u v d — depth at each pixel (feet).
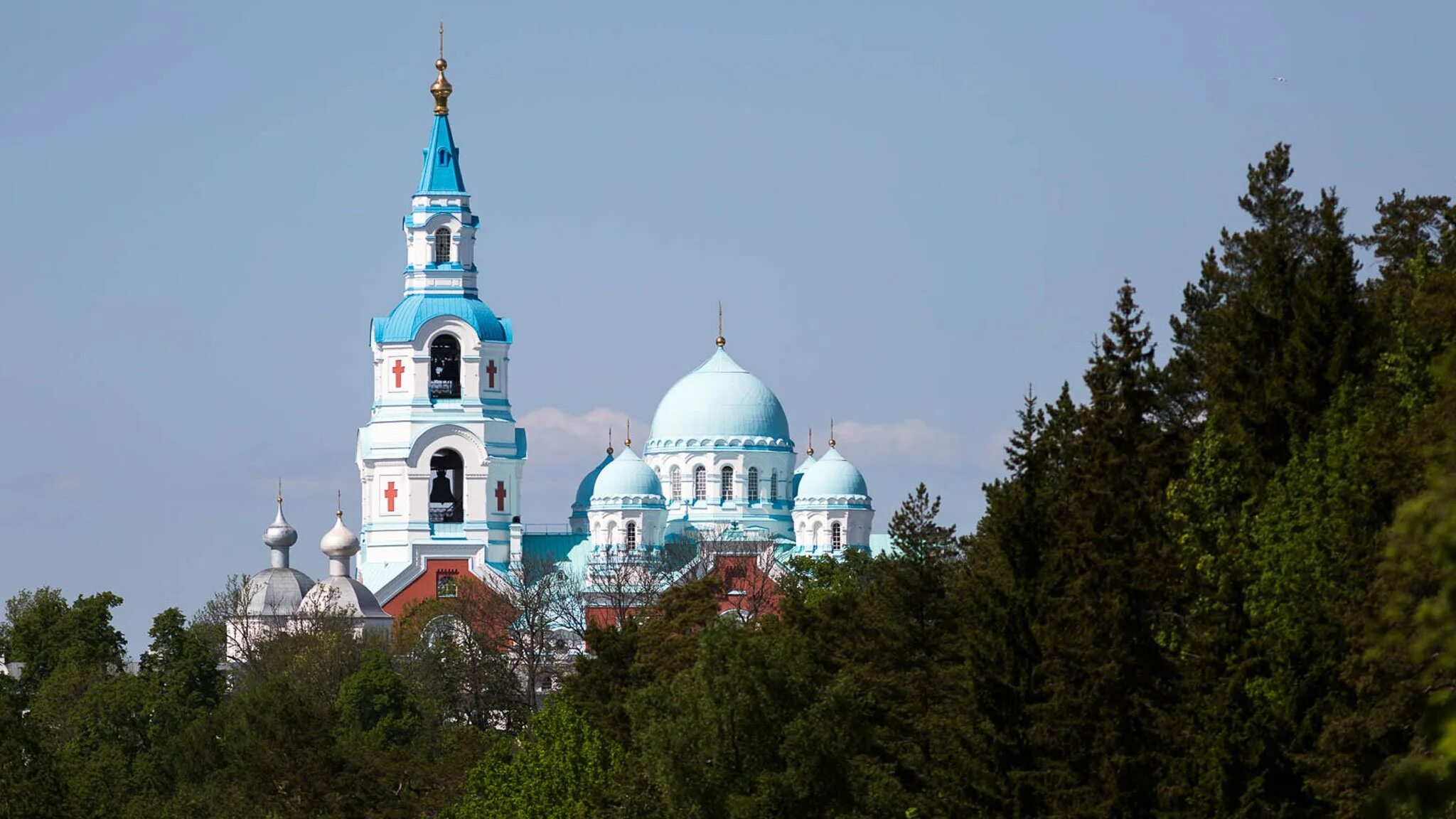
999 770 538.47
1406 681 403.34
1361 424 492.13
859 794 575.79
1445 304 477.77
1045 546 558.97
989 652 546.67
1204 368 609.42
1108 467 556.51
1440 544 275.80
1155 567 525.75
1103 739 513.86
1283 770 479.00
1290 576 488.44
